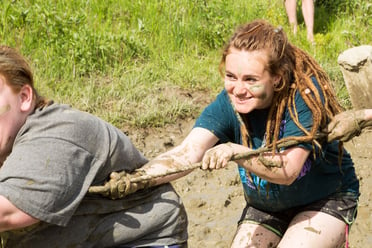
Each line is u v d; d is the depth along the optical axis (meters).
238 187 6.20
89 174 3.14
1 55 3.04
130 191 3.27
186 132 6.93
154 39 8.39
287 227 4.11
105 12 8.66
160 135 6.81
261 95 3.53
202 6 8.83
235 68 3.51
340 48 8.78
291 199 3.91
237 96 3.58
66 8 8.32
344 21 9.56
